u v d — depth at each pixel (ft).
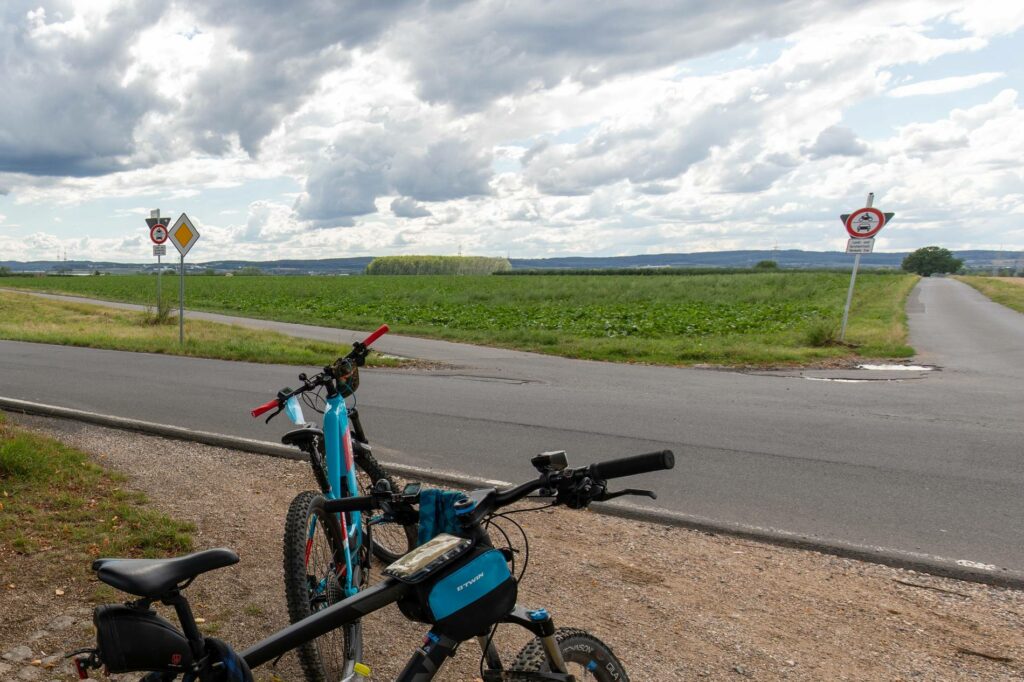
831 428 28.04
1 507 16.30
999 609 13.55
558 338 61.26
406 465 22.66
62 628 11.66
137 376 40.34
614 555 15.65
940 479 21.45
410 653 11.46
